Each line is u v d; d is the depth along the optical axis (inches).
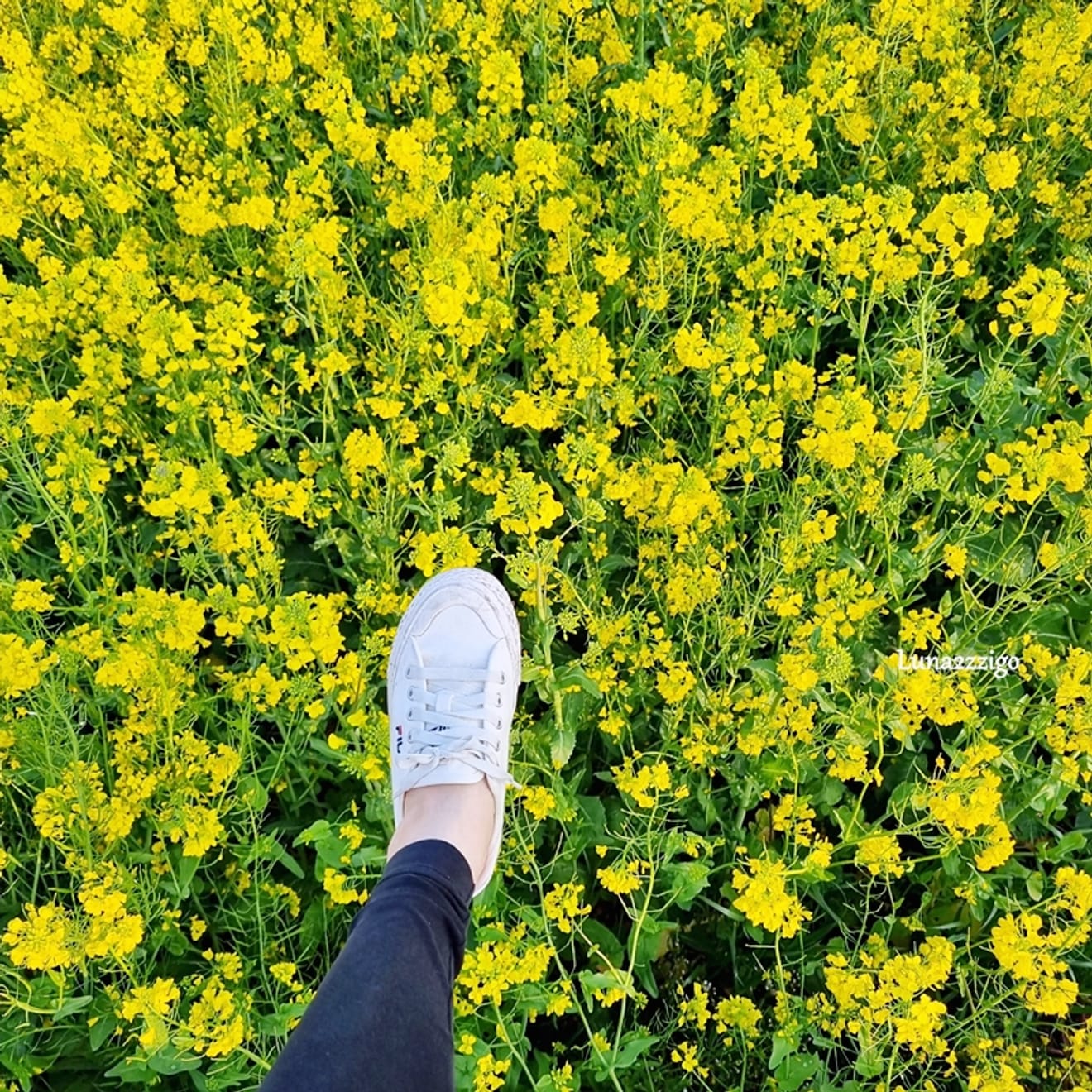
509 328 42.4
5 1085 33.0
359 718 34.1
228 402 38.5
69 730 32.9
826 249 39.6
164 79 47.4
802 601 36.9
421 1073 25.0
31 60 46.2
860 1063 32.3
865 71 47.6
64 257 46.3
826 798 36.4
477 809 32.7
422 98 49.3
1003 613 37.2
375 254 47.7
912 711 34.7
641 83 42.1
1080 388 41.6
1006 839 32.9
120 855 34.4
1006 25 52.4
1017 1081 34.0
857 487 37.7
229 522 35.4
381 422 43.3
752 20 54.1
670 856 33.7
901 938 36.4
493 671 35.3
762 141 44.3
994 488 41.1
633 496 37.3
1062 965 31.1
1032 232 47.4
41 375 41.9
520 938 32.4
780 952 35.8
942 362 40.9
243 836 34.4
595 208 45.6
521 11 47.2
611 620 36.5
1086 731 33.7
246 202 42.1
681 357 38.3
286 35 48.8
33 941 29.7
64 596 41.6
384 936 26.9
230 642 38.0
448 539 35.9
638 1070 34.6
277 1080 23.8
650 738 38.5
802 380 38.7
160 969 34.8
